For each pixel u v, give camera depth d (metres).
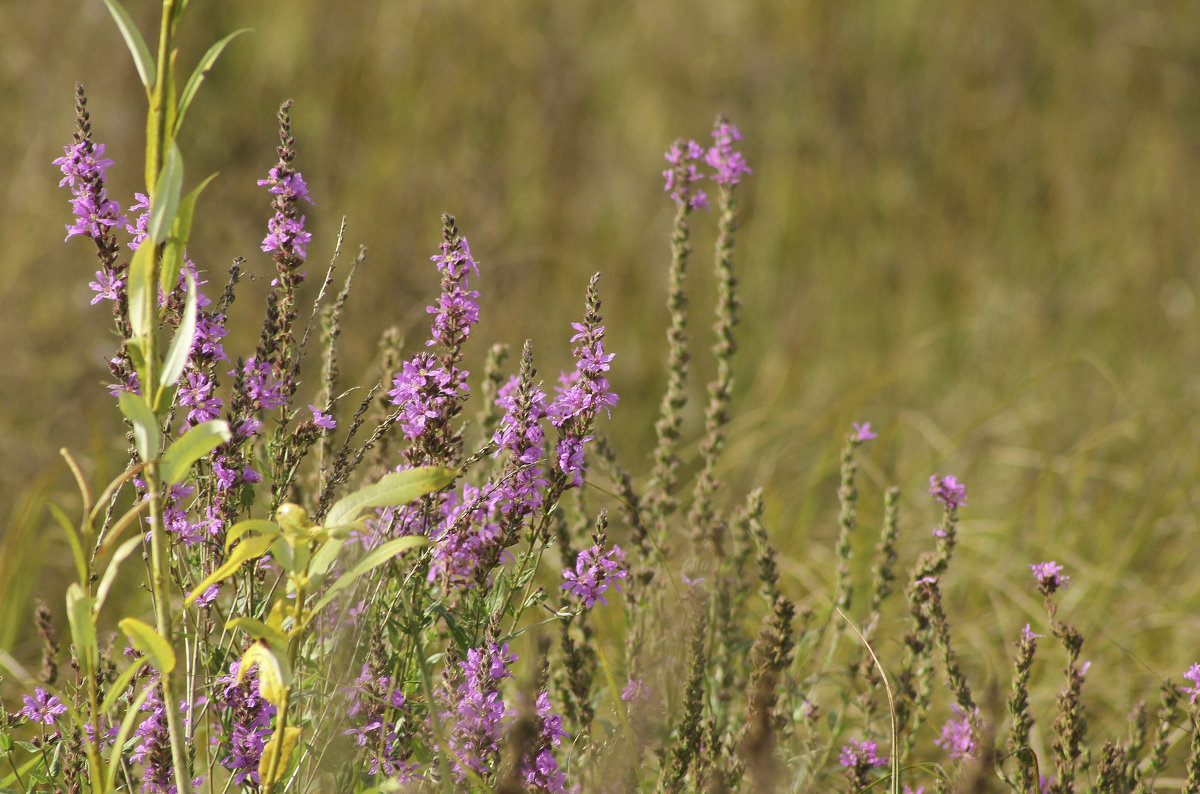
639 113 12.65
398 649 3.54
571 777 3.85
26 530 6.54
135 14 11.36
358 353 8.55
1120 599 7.17
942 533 4.42
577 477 3.50
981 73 14.11
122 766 3.46
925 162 13.27
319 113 11.53
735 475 8.89
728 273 5.23
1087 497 8.53
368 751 3.41
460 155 11.66
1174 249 12.77
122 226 3.35
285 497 3.63
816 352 11.02
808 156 12.86
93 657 2.79
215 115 11.19
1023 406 10.16
